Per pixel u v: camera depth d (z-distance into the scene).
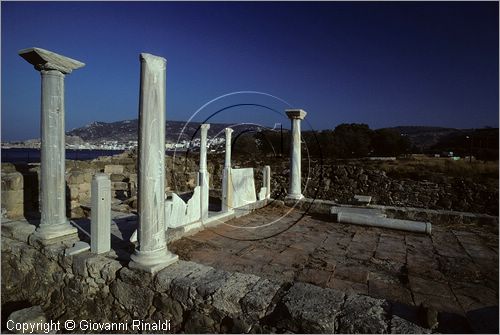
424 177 14.33
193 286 3.26
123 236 5.12
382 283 3.96
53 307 4.23
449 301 3.54
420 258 4.92
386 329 2.57
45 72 4.73
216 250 5.04
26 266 4.72
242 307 3.03
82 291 4.09
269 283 3.37
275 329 2.88
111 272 3.84
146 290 3.57
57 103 4.80
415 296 3.63
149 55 3.61
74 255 4.21
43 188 4.78
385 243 5.72
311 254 5.00
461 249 5.43
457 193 12.58
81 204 8.19
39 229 4.77
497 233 6.48
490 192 11.94
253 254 4.91
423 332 2.54
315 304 2.91
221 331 3.11
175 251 4.88
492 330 2.55
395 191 13.69
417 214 7.57
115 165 13.87
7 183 6.02
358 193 14.35
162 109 3.75
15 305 4.44
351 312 2.78
